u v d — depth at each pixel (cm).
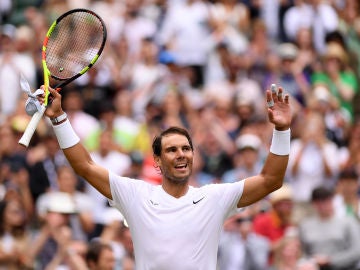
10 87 3606
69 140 1769
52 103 1762
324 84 3725
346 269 2727
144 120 3512
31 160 3145
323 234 2752
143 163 3114
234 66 3812
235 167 3247
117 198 1772
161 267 1714
